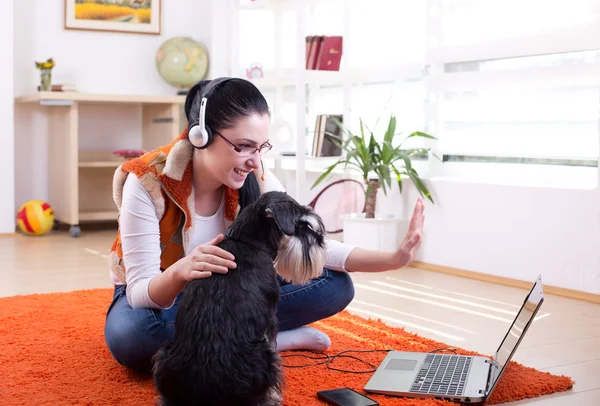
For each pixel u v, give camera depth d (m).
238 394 1.51
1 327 2.56
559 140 3.46
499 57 3.67
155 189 1.91
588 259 3.19
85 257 4.21
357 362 2.20
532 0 3.55
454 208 3.81
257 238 1.63
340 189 4.59
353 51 4.77
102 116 5.59
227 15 5.37
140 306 1.86
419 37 4.25
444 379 1.95
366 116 4.63
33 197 5.43
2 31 4.98
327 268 2.21
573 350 2.41
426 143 4.12
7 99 5.02
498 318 2.85
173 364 1.54
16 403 1.83
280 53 4.96
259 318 1.56
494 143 3.78
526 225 3.45
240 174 1.82
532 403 1.89
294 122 5.06
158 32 5.70
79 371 2.09
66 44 5.42
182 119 5.32
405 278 3.67
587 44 3.24
